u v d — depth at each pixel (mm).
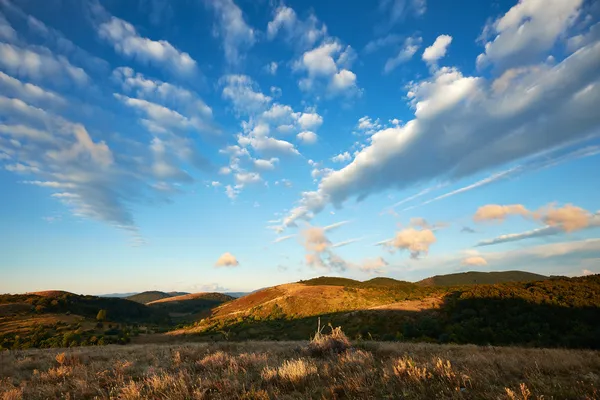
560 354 10578
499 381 6250
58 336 68000
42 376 10055
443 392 5652
